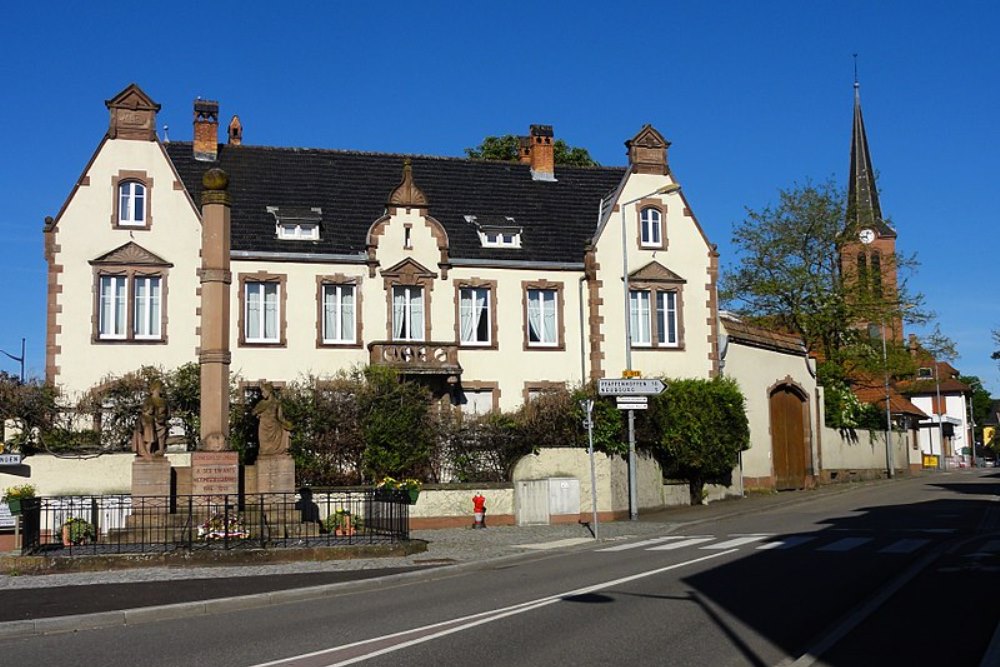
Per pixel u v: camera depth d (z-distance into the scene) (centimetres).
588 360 4012
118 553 2036
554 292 4050
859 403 5250
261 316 3719
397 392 3106
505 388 3925
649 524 2908
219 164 4038
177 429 3216
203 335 2370
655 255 4109
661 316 4103
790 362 4400
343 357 3759
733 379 3731
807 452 4416
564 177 4484
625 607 1398
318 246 3803
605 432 3134
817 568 1773
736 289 5375
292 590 1658
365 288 3803
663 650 1105
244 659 1120
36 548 2108
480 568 2070
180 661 1122
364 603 1565
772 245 5319
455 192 4253
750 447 3975
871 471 5347
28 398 2930
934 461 7681
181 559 2030
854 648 1096
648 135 4166
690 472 3606
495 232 4028
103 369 3525
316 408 2994
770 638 1166
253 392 3612
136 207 3638
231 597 1587
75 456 2728
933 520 2709
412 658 1089
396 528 2480
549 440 3200
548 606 1427
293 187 4034
